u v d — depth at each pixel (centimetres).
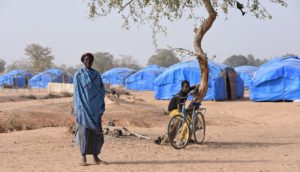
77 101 818
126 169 798
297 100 3048
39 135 1285
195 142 1148
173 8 1150
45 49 10575
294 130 1582
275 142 1246
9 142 1160
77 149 1050
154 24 1184
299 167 819
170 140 1062
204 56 1128
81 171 782
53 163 863
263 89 3177
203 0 1130
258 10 1173
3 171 786
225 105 2934
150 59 12531
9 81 6862
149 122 1811
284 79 3108
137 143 1152
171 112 1106
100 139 842
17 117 1675
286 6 1154
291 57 3516
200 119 1191
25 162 878
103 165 838
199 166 832
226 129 1580
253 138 1332
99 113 828
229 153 1016
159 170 789
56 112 2019
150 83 5503
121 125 1708
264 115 2330
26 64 14125
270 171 782
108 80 6625
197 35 1144
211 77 3312
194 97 1130
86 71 820
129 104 2633
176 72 3459
